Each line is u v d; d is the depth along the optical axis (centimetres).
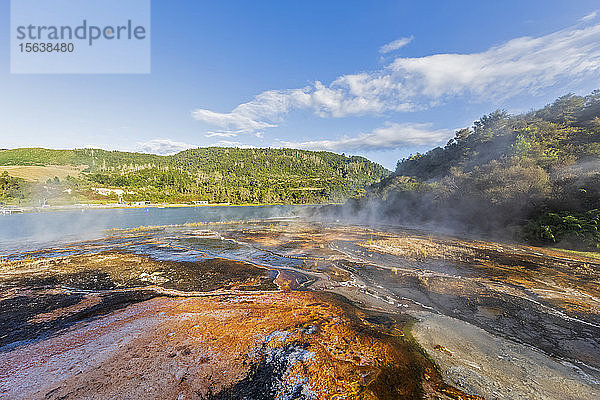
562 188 2466
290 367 669
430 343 802
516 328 901
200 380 626
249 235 2983
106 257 1892
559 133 3850
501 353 757
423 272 1547
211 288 1288
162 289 1265
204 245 2389
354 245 2369
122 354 728
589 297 1159
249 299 1136
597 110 4188
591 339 834
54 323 920
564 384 631
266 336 815
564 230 2233
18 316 973
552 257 1881
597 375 666
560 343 812
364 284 1353
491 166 3359
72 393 584
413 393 596
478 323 937
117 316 970
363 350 752
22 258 1866
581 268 1605
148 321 922
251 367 672
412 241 2552
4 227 3634
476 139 5284
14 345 784
